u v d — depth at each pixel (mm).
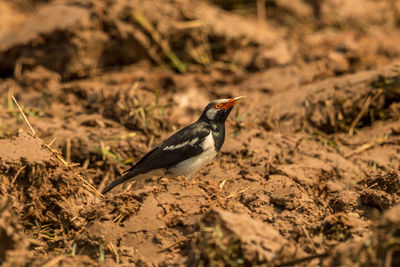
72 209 8125
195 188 8203
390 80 13133
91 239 7402
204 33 17859
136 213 7781
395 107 13281
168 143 10000
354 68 15602
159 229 7508
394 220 5996
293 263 6309
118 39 16797
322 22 21281
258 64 17406
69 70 16344
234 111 14141
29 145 8180
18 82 16109
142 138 12508
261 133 12617
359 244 6445
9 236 6410
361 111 13180
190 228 7508
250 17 21625
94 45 16531
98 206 7949
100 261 7184
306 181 10016
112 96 13898
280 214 8180
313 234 7441
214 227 6586
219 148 10414
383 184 8719
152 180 10461
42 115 13609
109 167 11594
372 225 7465
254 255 6328
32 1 21406
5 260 6297
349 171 10844
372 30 20562
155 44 17344
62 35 16250
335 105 13242
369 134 12719
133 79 16234
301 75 16047
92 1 16641
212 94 15547
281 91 15211
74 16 16422
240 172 10289
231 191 9562
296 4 21844
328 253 6359
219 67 17594
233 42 18078
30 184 7848
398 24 21953
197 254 6559
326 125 13094
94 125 12914
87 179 10711
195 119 13812
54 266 6680
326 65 16406
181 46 17734
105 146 11906
